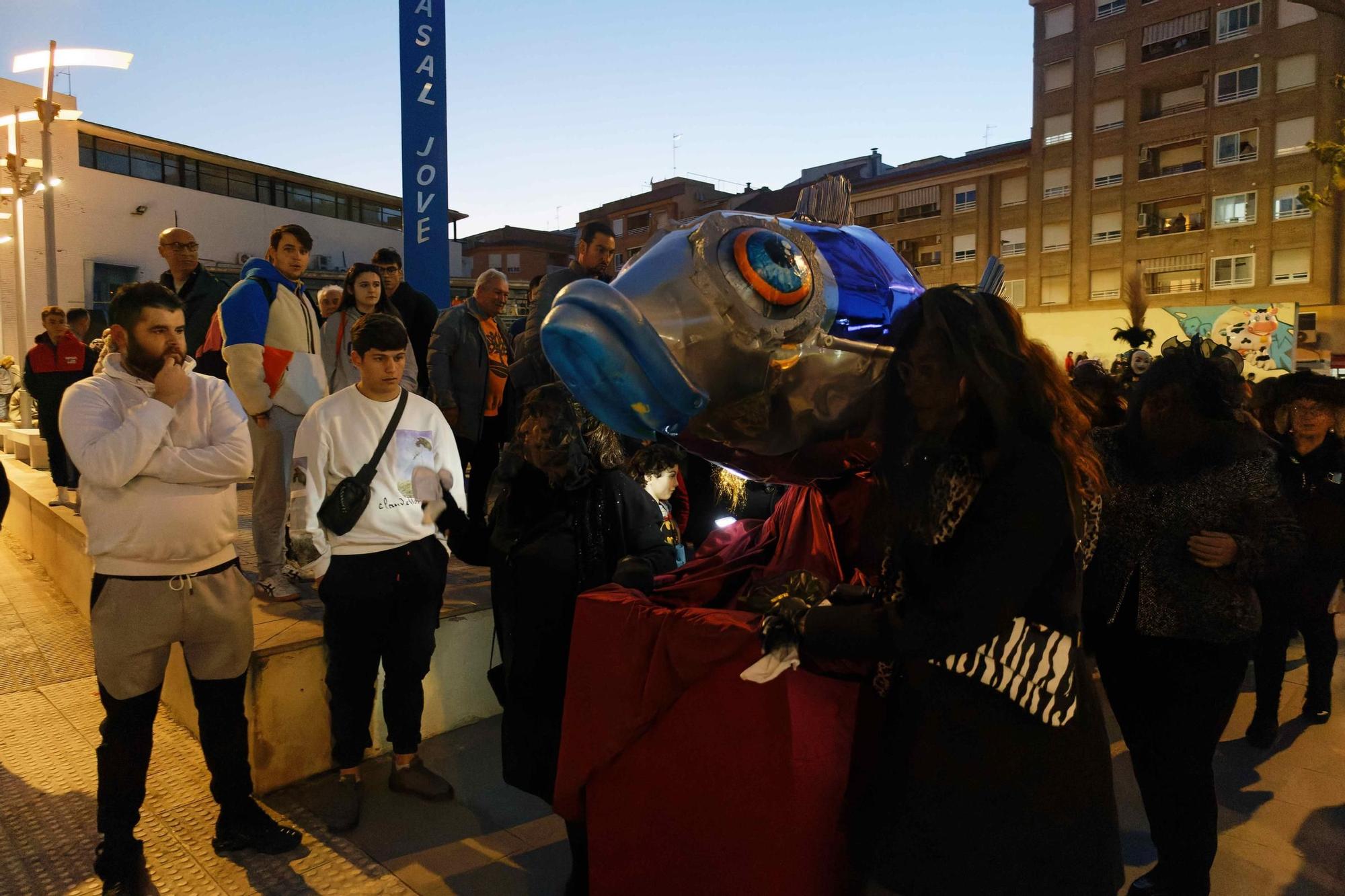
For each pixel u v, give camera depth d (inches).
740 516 139.2
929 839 56.3
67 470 246.8
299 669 127.3
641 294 70.2
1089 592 97.8
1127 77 1290.6
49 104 513.0
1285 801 125.3
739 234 72.2
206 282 205.5
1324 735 148.9
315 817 118.6
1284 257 1168.2
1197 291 1240.8
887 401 61.2
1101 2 1309.1
